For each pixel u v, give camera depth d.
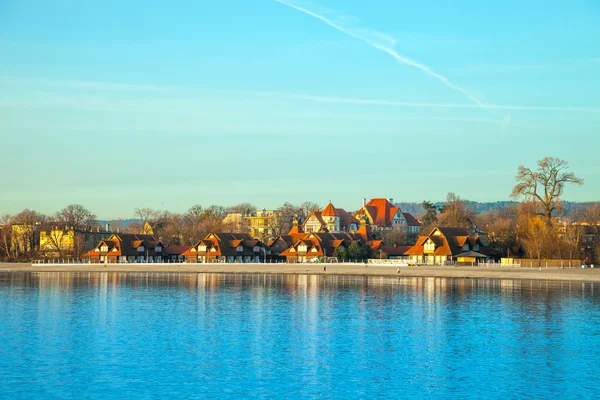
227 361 86.50
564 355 90.31
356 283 198.75
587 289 175.12
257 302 147.12
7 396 71.44
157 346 95.38
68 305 141.00
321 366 84.19
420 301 148.25
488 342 99.12
